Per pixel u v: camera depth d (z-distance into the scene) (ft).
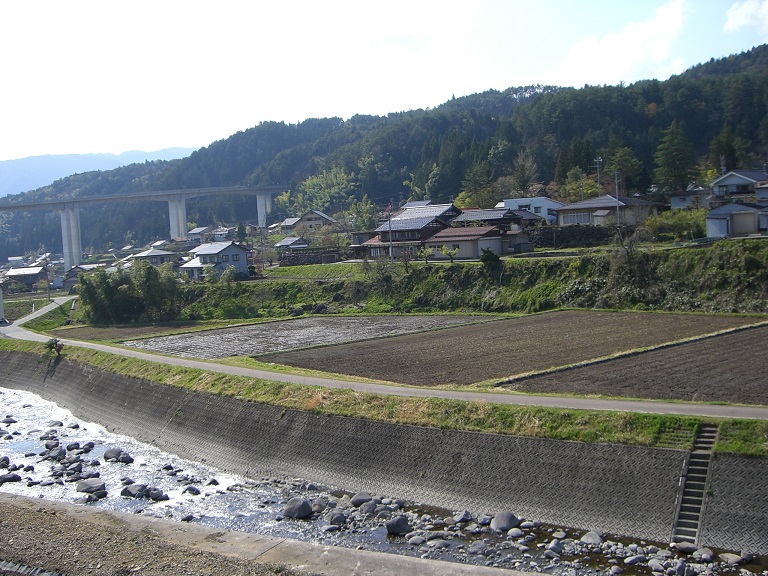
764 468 68.23
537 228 265.95
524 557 65.41
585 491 74.02
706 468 70.90
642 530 68.03
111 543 66.59
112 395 138.51
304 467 93.66
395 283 237.66
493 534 71.05
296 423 100.32
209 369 132.05
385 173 556.92
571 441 79.20
